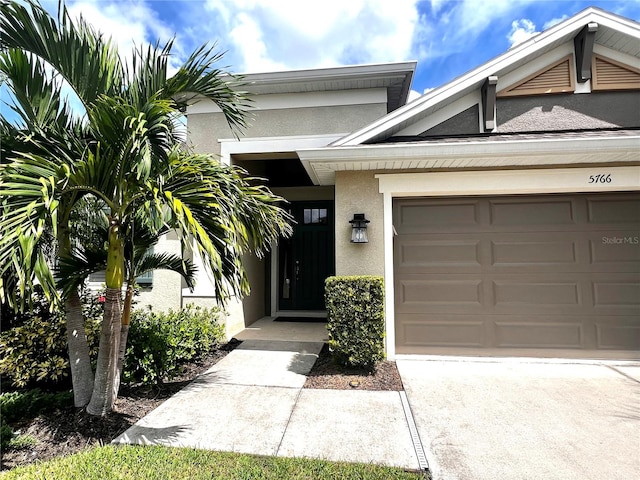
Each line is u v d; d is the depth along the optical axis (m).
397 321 5.97
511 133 5.95
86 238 4.52
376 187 5.90
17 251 2.45
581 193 5.76
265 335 7.44
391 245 5.81
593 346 5.63
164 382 4.83
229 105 4.48
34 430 3.52
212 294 7.08
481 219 5.92
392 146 5.15
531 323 5.76
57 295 2.76
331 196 9.91
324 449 3.20
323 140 7.35
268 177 10.01
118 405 4.06
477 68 5.74
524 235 5.84
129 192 3.45
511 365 5.50
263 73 7.01
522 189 5.66
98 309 5.40
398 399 4.26
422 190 5.79
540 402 4.17
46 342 4.50
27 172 2.78
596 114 5.84
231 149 7.48
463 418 3.79
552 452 3.16
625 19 5.43
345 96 7.40
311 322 8.85
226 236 3.18
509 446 3.25
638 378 4.91
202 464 2.94
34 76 3.62
